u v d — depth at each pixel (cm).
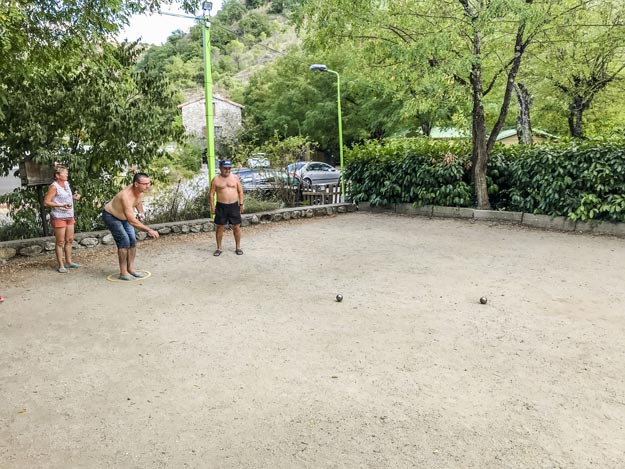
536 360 383
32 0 659
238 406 322
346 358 395
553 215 975
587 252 759
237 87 6438
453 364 379
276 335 449
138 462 264
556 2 1011
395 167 1277
